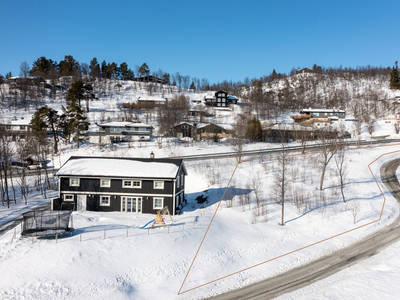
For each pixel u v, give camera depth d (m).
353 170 57.28
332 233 34.69
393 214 40.16
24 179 53.00
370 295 21.08
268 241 32.16
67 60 198.62
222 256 27.88
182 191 44.72
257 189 48.22
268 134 87.25
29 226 28.23
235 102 149.38
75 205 40.25
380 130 100.12
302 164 60.31
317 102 155.25
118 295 21.44
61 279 22.09
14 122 96.94
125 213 38.91
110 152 74.31
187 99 147.50
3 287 20.84
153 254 26.42
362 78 196.00
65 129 85.62
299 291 22.81
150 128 91.81
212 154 70.81
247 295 22.41
